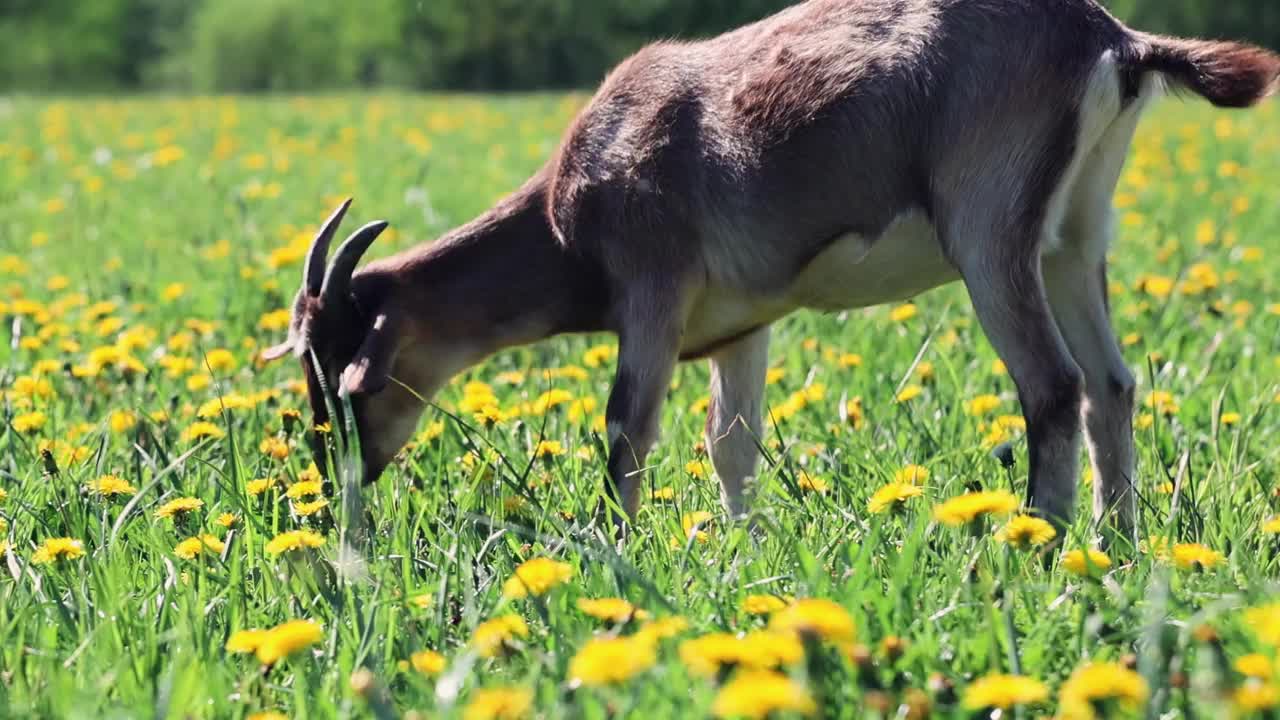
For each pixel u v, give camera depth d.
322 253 7.95
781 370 9.46
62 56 93.69
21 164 22.94
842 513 6.30
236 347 10.88
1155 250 14.05
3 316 11.14
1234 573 5.64
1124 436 7.10
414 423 8.20
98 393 9.27
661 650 4.77
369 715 4.64
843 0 7.27
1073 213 7.04
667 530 6.46
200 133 28.62
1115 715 4.11
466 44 68.06
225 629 5.44
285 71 84.50
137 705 4.65
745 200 7.32
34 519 6.75
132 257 15.18
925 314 11.65
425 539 6.64
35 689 4.83
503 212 8.16
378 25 71.75
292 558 5.91
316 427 7.79
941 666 4.67
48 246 15.93
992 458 7.39
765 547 6.09
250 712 4.79
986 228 6.72
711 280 7.55
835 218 7.16
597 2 67.44
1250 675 4.31
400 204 18.14
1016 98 6.69
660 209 7.50
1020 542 5.32
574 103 34.06
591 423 8.35
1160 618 4.59
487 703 4.01
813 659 4.36
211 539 6.10
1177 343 10.15
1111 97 6.73
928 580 5.61
